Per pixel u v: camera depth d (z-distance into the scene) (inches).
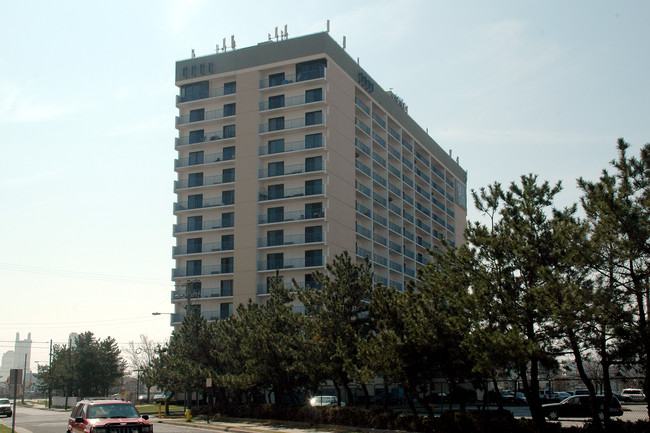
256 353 1683.1
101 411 892.0
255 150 3056.1
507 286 1017.5
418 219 3909.9
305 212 2947.8
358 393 2561.5
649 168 868.6
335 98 3063.5
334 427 1370.6
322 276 1540.4
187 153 3257.9
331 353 1422.2
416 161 4010.8
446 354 1154.0
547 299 892.6
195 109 3270.2
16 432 1373.0
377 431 1247.5
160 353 2327.8
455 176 4621.1
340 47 3174.2
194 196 3193.9
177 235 3147.1
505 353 930.1
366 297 1473.9
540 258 1014.4
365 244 3240.7
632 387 3405.5
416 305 1187.9
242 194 3034.0
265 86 3142.2
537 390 1031.6
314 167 2967.5
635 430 889.5
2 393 7637.8
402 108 3917.3
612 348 898.1
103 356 4050.2
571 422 1526.8
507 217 1058.1
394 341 1171.9
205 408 2116.1
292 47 3083.2
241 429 1434.5
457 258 1100.5
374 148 3491.6
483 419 1058.1
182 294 3068.4
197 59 3272.6
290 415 1592.0
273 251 2955.2
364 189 3250.5
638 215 842.2
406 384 1215.6
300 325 1595.7
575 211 1024.2
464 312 1073.5
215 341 2003.0
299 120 3031.5
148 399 3599.9
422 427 1178.6
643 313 858.1
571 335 916.0
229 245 3065.9
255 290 2906.0
